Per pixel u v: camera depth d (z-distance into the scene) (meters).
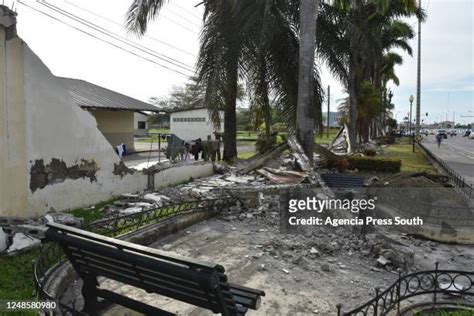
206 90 14.35
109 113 21.77
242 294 3.23
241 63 14.66
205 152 17.08
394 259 5.68
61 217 6.30
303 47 13.52
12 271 4.46
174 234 6.96
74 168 7.91
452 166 20.97
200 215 7.83
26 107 6.60
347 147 23.69
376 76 32.78
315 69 14.76
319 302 4.50
